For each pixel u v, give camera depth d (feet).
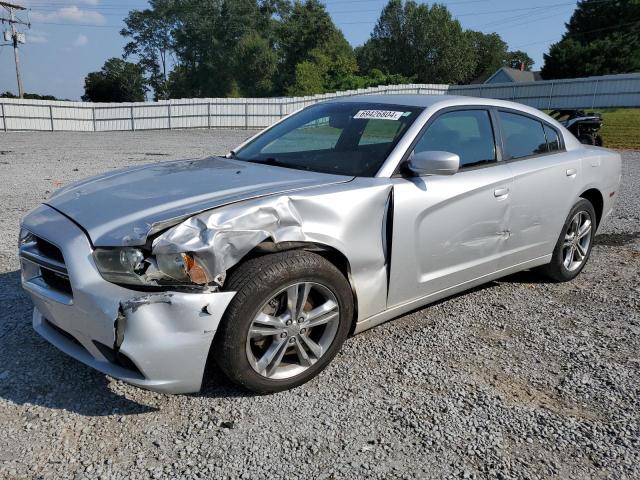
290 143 12.65
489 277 13.06
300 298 9.25
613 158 16.51
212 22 208.74
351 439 8.36
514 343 11.75
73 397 9.27
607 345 11.76
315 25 212.43
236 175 10.62
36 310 10.19
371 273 10.25
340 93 117.80
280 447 8.13
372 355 11.00
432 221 10.97
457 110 12.37
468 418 8.98
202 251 8.01
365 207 9.92
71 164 43.27
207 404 9.15
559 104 113.19
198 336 8.18
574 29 211.82
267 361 9.11
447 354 11.16
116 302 7.87
